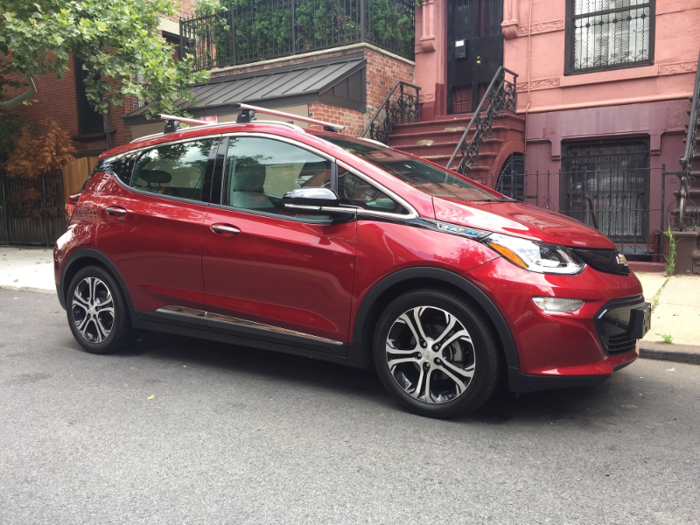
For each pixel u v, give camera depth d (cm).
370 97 1091
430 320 340
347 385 403
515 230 323
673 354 454
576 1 992
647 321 345
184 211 421
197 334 423
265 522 231
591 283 316
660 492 253
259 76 1188
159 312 437
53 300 752
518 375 312
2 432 321
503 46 1084
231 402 368
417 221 338
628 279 346
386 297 354
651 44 935
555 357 308
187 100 1171
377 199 354
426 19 1158
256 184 399
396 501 247
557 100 1014
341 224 358
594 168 1002
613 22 966
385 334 347
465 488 258
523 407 358
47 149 1319
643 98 936
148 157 459
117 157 480
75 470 276
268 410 354
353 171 365
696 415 345
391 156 420
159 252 429
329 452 295
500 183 945
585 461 284
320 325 366
